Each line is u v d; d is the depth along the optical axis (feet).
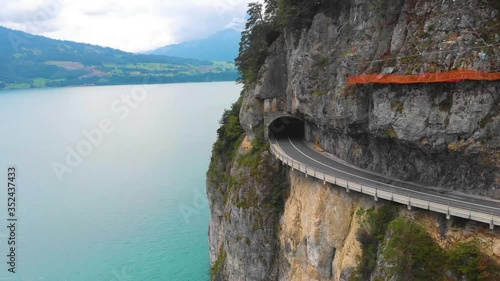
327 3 185.98
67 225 296.92
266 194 193.16
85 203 332.19
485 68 120.88
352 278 134.72
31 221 302.04
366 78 144.15
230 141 256.93
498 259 107.65
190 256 259.19
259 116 221.87
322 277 154.30
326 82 176.55
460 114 123.75
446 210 115.44
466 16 127.54
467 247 111.34
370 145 161.99
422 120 131.13
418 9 139.74
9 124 626.23
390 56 145.89
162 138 533.55
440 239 118.52
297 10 193.57
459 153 126.93
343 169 164.76
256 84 221.87
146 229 289.74
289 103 211.41
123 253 260.21
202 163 425.28
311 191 164.76
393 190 134.51
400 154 147.95
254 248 190.19
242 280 195.72
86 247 268.21
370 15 154.71
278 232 186.19
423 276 114.73
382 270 123.13
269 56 218.79
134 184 371.35
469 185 129.08
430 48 132.16
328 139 194.08
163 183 372.79
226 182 237.86
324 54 179.32
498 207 115.96
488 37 123.34
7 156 451.94
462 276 110.52
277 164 198.70
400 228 122.72
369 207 139.54
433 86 128.77
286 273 174.60
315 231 156.15
